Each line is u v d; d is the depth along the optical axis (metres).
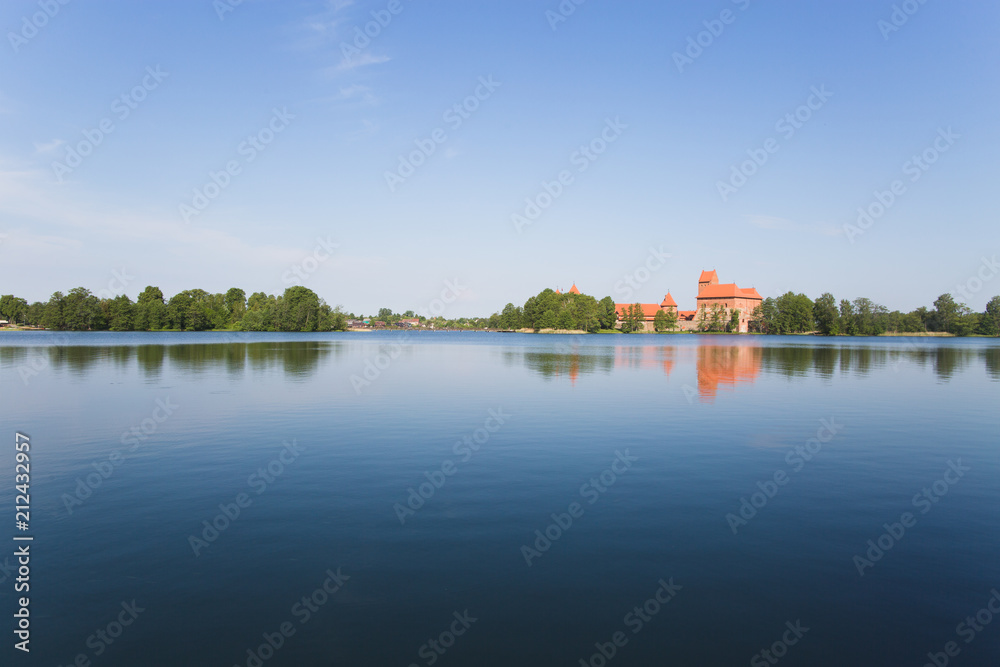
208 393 26.89
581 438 17.31
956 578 8.19
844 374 40.09
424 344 100.25
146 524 10.09
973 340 146.12
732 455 15.27
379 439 17.06
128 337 113.38
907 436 17.84
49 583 7.90
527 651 6.44
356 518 10.41
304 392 27.61
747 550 9.10
